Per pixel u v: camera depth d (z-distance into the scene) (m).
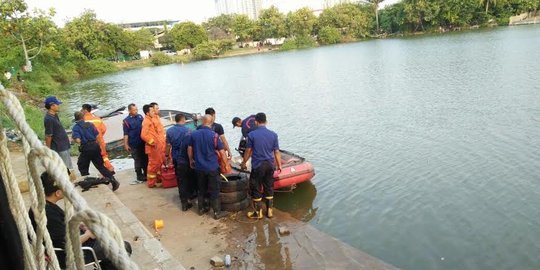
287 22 103.44
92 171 11.70
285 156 11.59
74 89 47.41
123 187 10.23
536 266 7.33
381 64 43.12
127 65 85.69
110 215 7.27
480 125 16.08
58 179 1.26
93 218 1.13
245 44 110.06
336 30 98.44
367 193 10.77
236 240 7.50
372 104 22.75
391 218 9.38
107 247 1.09
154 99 35.16
